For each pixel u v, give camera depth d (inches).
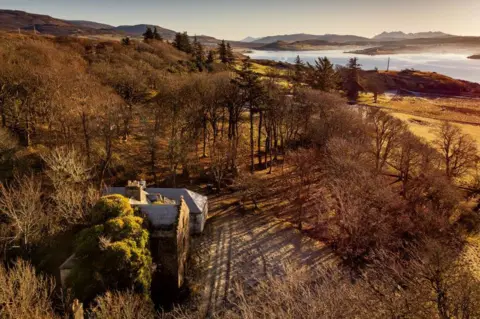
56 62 3230.8
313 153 2878.9
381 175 2527.1
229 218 2265.0
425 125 4520.2
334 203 2213.3
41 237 1534.2
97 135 2573.8
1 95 2416.3
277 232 2135.8
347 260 1835.6
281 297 1204.5
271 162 3046.3
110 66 3806.6
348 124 3029.0
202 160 3038.9
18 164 2126.0
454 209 2287.2
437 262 1184.8
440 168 2886.3
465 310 967.0
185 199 2014.0
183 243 1692.9
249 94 2992.1
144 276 1374.3
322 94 3545.8
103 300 1135.6
